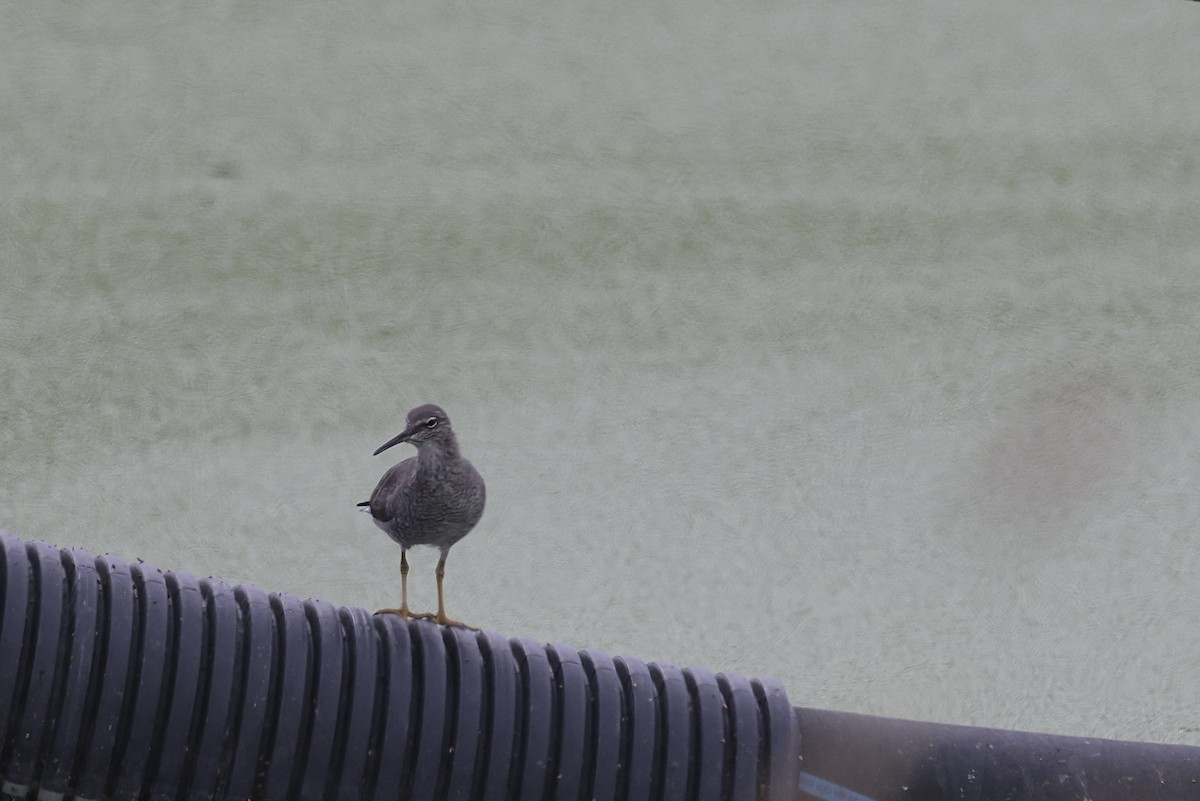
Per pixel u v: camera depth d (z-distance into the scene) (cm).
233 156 1953
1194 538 1311
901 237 1850
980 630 1189
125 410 1432
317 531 1267
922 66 2330
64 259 1689
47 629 689
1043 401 1520
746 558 1270
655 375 1541
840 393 1527
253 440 1396
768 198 1930
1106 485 1377
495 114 2109
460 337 1588
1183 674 1138
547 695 743
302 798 713
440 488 886
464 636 761
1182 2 2564
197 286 1653
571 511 1320
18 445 1362
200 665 709
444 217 1827
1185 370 1588
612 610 1189
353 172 1933
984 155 2067
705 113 2150
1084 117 2183
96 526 1252
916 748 763
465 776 729
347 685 728
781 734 753
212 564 1212
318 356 1538
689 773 745
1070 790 761
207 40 2259
